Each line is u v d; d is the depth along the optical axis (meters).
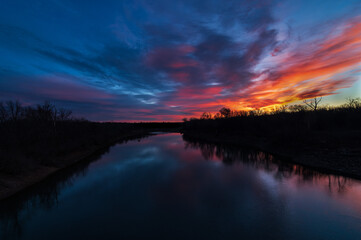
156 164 20.14
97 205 10.09
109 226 7.96
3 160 12.98
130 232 7.48
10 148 15.72
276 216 8.70
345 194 11.19
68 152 23.30
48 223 8.28
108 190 12.37
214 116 78.00
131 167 18.81
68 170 17.64
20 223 8.32
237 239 6.95
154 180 14.43
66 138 27.14
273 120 38.88
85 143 29.23
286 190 11.98
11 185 12.02
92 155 26.05
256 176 15.23
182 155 25.89
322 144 21.45
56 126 27.42
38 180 14.13
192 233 7.37
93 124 46.59
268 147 28.12
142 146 36.91
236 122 51.22
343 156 17.59
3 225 8.18
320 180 13.88
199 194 11.51
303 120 30.33
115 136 52.69
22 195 11.51
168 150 31.03
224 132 51.94
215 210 9.37
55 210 9.57
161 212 9.20
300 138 24.44
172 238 7.05
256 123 44.38
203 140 50.22
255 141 34.44
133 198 10.99
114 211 9.36
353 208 9.41
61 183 13.89
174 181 14.13
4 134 17.45
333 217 8.56
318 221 8.20
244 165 19.25
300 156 20.83
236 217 8.63
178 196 11.22
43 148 19.55
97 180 14.55
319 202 10.14
